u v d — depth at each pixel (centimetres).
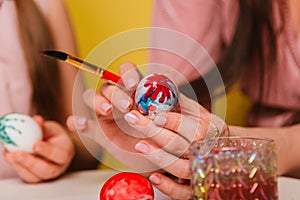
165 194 81
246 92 103
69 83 104
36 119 103
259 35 103
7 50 103
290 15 103
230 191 66
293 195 85
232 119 103
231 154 66
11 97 104
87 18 103
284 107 103
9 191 96
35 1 103
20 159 97
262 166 67
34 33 103
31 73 104
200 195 68
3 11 103
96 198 90
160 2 102
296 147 103
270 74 103
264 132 103
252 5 102
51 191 95
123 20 103
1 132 97
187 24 102
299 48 103
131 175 74
